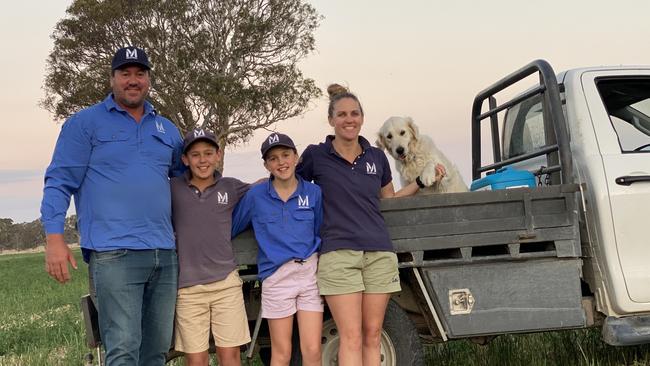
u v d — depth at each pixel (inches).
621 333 179.0
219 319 161.8
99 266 152.0
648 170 183.5
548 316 173.0
